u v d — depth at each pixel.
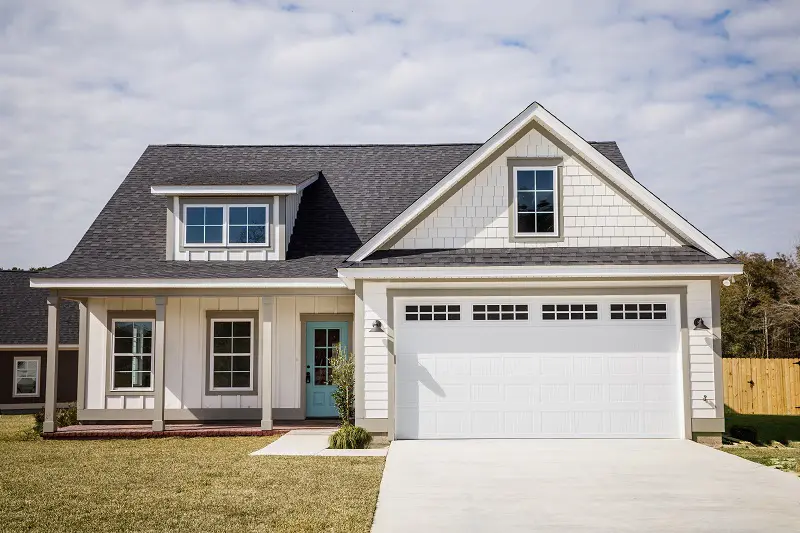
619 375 16.08
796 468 13.12
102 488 11.44
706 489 11.03
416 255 16.31
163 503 10.38
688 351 15.96
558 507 9.95
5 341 28.11
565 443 15.41
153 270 18.42
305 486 11.41
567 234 16.59
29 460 14.22
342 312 19.89
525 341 16.16
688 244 16.52
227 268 18.64
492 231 16.64
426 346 16.17
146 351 19.91
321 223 21.11
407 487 11.26
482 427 16.05
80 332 19.84
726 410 26.89
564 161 16.73
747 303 40.62
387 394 15.98
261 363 19.81
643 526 8.99
